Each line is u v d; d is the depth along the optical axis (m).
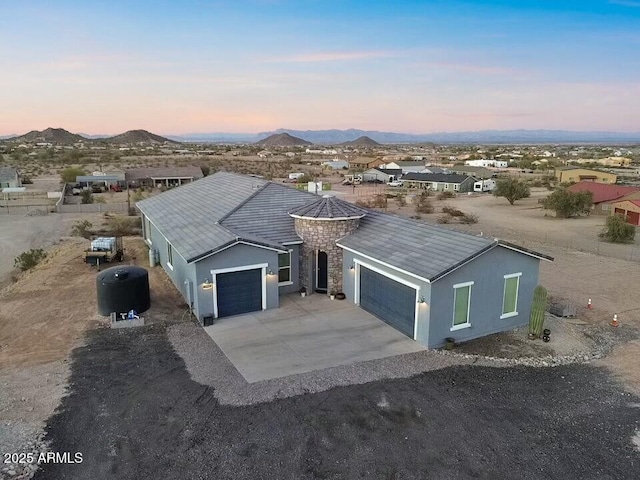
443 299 15.69
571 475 9.81
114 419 11.56
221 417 11.66
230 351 15.40
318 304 19.91
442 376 13.95
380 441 10.80
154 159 136.75
